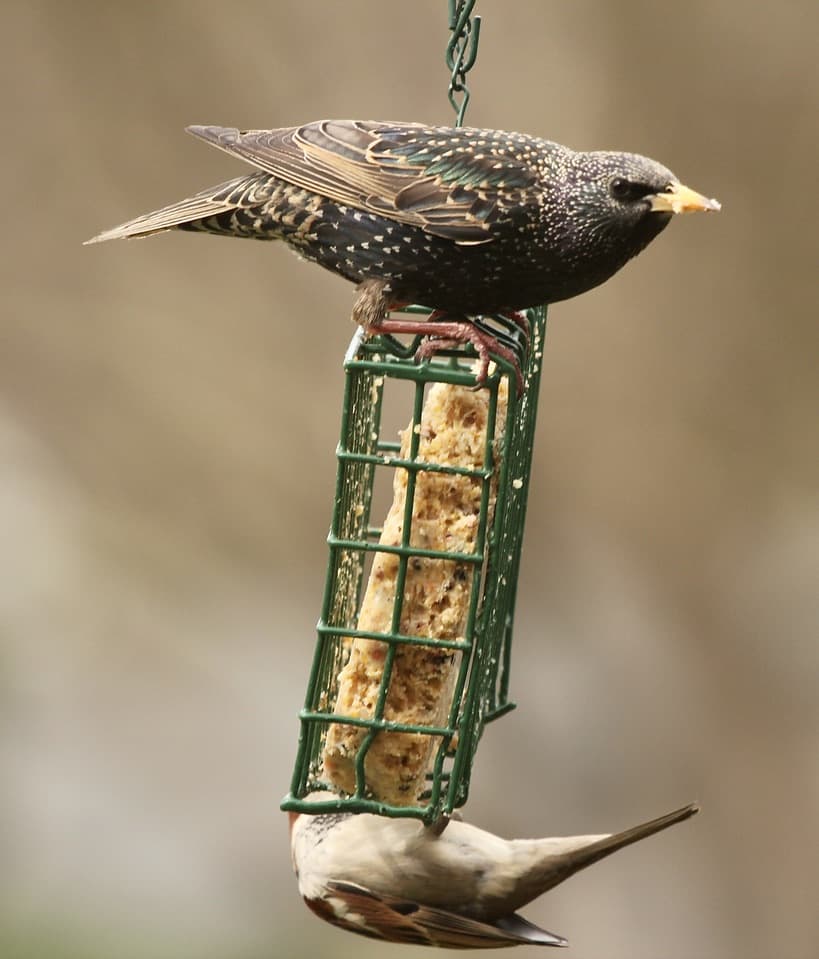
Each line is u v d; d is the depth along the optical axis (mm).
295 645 15234
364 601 7695
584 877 14492
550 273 7766
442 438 7684
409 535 7488
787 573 14305
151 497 14992
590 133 13773
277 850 14953
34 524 15047
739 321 13953
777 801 14312
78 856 14453
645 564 14320
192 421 14828
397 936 8055
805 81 13609
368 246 7859
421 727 7469
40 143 14633
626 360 14008
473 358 8133
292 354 14766
